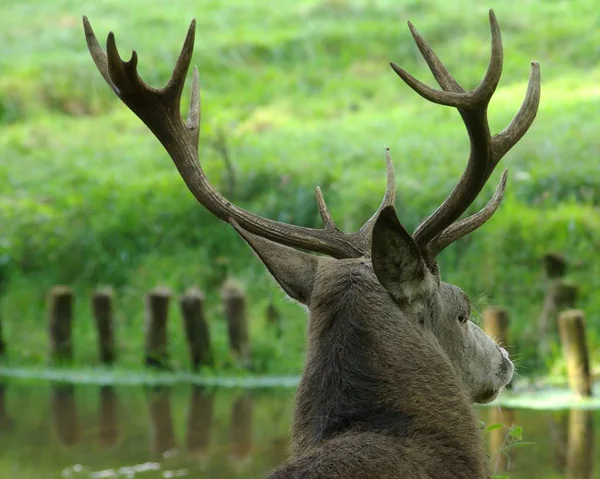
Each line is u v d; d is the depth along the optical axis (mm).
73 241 23562
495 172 22359
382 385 5879
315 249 6719
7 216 24453
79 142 29141
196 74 7184
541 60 31484
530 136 24094
